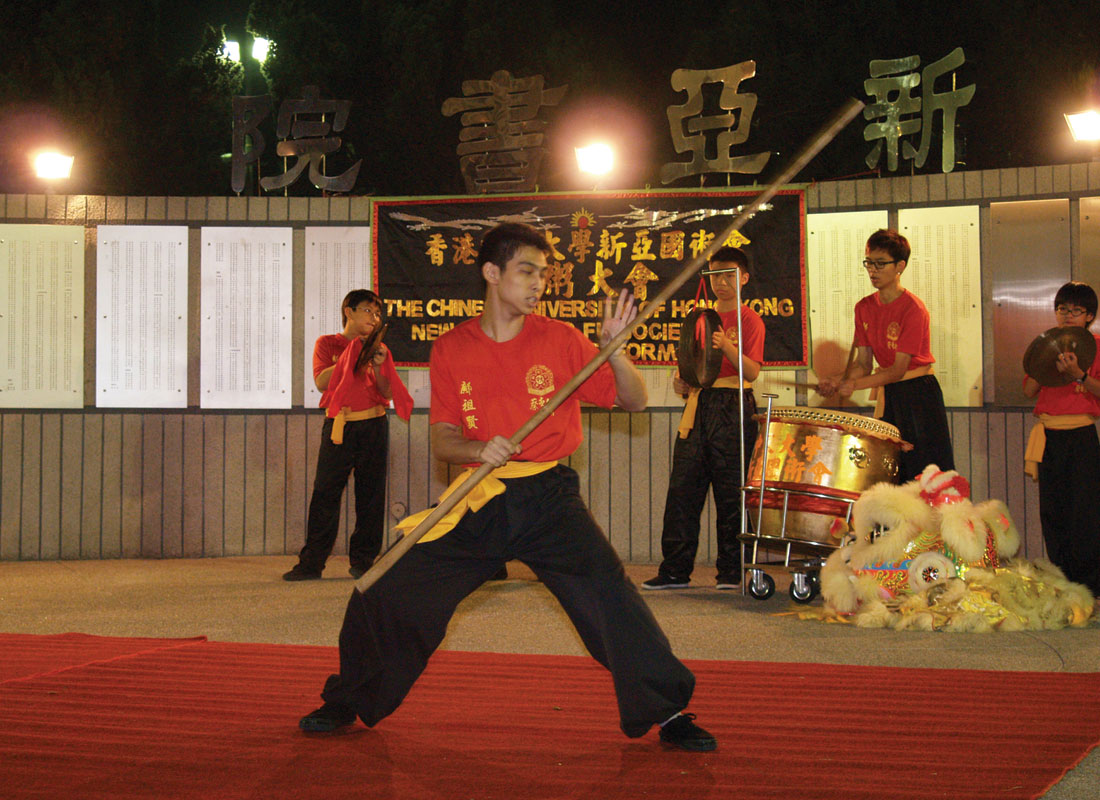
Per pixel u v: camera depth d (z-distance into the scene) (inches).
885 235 249.3
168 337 311.6
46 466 309.1
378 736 127.6
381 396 272.2
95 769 114.9
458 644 189.3
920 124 297.4
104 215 312.0
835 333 298.0
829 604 213.9
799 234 299.0
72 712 137.9
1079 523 239.8
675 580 258.1
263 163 644.7
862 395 295.1
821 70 554.6
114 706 141.2
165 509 309.6
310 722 128.4
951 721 134.9
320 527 268.7
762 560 302.2
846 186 298.2
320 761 117.6
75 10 575.5
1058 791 108.6
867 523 213.9
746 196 300.8
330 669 164.4
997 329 289.1
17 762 117.2
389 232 311.7
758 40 569.6
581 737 127.6
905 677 161.6
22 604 230.7
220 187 656.4
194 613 219.8
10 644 184.5
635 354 303.4
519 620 212.4
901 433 248.4
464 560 123.0
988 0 513.0
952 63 292.4
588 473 307.6
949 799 104.9
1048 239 286.4
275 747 122.7
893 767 115.5
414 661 124.5
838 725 133.0
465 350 127.8
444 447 125.0
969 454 289.9
